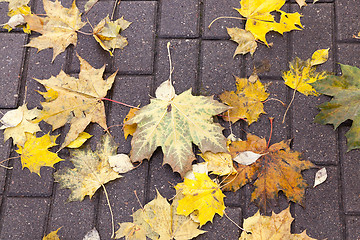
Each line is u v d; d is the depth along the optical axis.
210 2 1.22
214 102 1.12
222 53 1.20
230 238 1.13
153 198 1.16
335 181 1.14
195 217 1.12
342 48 1.19
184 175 1.14
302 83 1.17
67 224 1.16
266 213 1.13
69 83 1.17
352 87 1.13
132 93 1.20
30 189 1.18
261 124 1.17
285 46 1.20
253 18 1.19
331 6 1.20
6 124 1.19
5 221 1.17
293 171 1.13
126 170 1.16
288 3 1.21
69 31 1.22
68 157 1.18
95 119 1.17
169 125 1.13
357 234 1.12
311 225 1.13
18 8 1.24
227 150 1.12
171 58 1.21
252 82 1.18
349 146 1.13
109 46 1.21
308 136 1.16
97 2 1.24
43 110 1.15
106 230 1.15
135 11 1.23
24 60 1.23
